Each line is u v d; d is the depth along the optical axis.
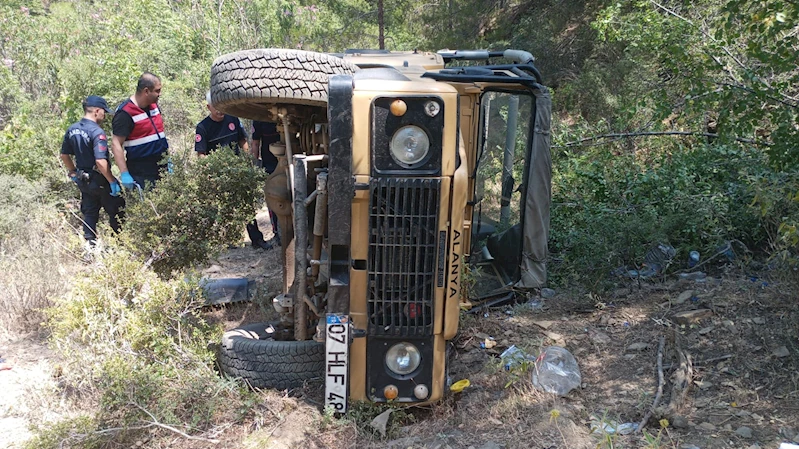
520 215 5.61
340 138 3.44
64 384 4.23
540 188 5.45
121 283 4.26
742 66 6.36
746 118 5.86
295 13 12.78
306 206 3.80
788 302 4.65
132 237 5.03
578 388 4.13
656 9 7.60
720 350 4.34
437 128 3.45
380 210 3.51
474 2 13.51
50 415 3.90
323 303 3.95
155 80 6.23
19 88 10.15
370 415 3.77
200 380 3.83
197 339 4.17
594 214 6.44
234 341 4.13
